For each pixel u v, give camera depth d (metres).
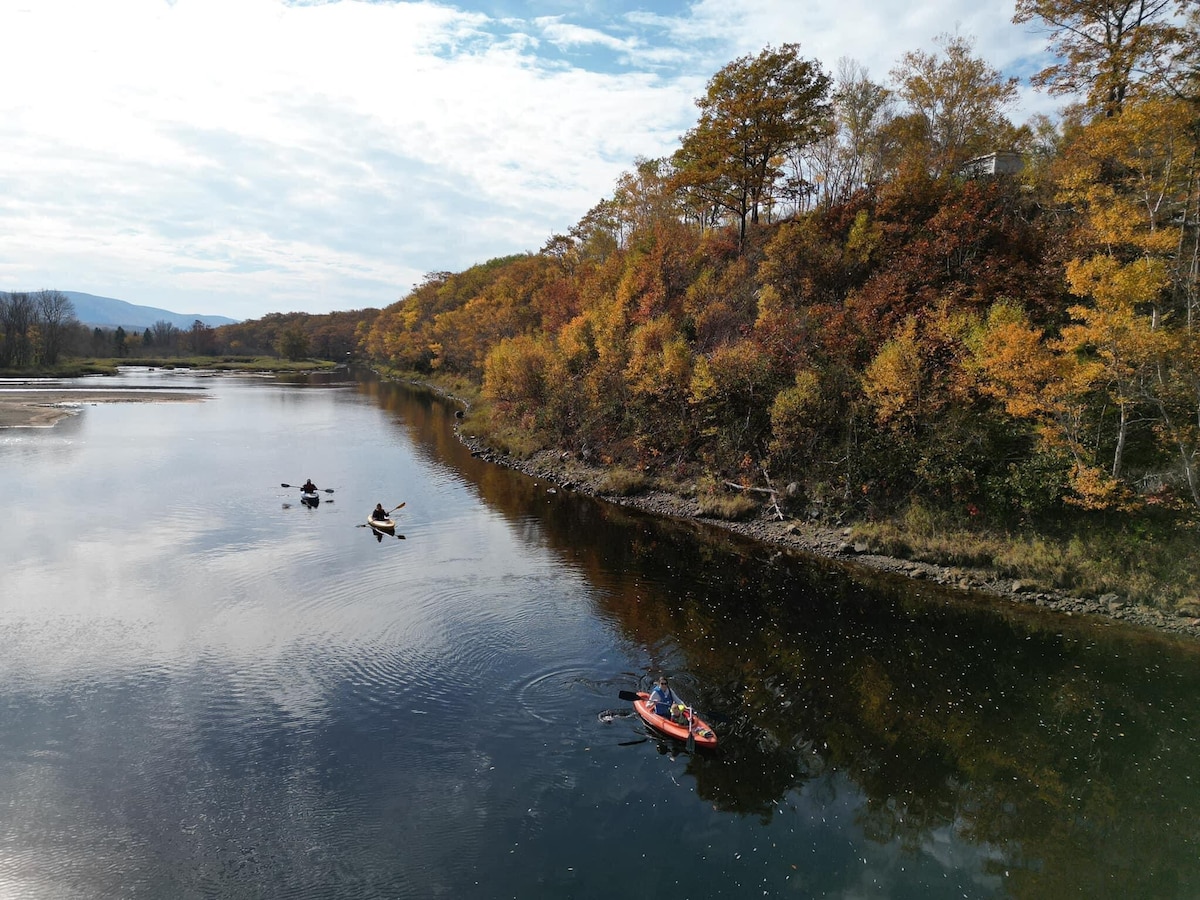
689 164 52.69
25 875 10.62
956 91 45.09
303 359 197.25
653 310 47.38
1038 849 11.91
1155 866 11.50
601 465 41.81
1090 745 14.92
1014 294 29.81
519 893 10.57
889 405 28.34
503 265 133.75
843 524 29.44
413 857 11.25
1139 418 23.81
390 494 36.69
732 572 25.58
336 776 13.25
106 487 35.91
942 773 13.94
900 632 20.47
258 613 20.75
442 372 115.94
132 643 18.56
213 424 61.50
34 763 13.35
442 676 17.25
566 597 22.73
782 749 14.65
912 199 38.59
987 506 26.58
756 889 10.78
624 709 15.96
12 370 118.88
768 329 37.12
